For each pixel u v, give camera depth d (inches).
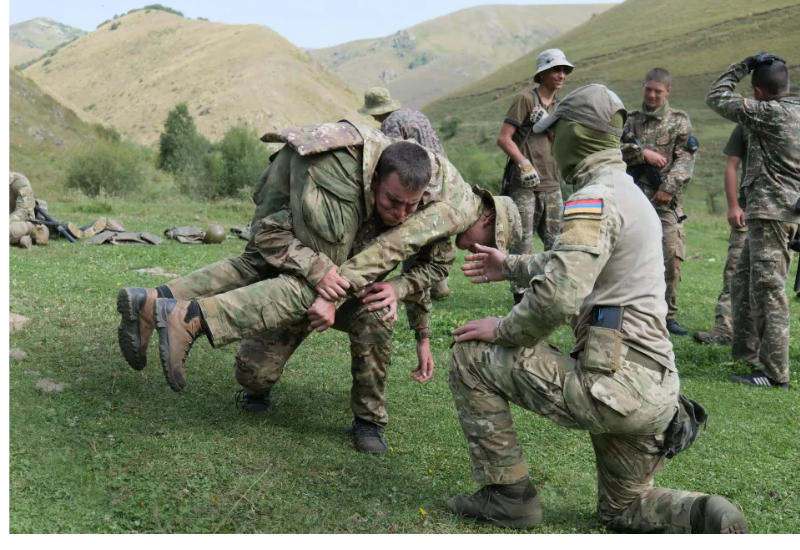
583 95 111.3
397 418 155.8
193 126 1334.9
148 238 366.0
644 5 5625.0
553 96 259.0
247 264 141.4
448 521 112.5
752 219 206.8
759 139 205.9
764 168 204.5
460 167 1283.2
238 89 4074.8
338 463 128.2
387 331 134.9
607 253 102.4
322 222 119.7
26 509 99.5
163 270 285.0
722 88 208.1
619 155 112.0
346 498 115.8
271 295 120.2
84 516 100.6
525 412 166.6
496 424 110.0
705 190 1654.8
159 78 4559.5
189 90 4266.7
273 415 148.1
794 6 4168.3
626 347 103.7
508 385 108.3
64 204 562.3
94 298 217.0
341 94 4682.6
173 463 118.2
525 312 103.1
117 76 5108.3
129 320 118.7
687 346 247.1
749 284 223.1
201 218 545.3
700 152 2150.6
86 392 143.6
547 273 101.7
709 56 3779.5
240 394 152.9
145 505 105.7
